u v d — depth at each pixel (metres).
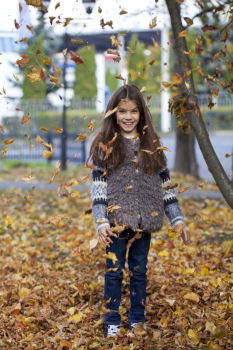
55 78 3.71
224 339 3.81
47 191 11.36
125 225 3.70
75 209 9.33
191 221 7.87
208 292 4.70
